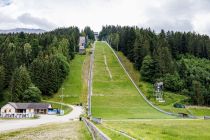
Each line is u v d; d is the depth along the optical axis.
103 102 135.25
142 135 38.09
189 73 190.12
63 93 159.75
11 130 54.38
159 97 145.12
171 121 78.75
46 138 41.03
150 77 172.62
